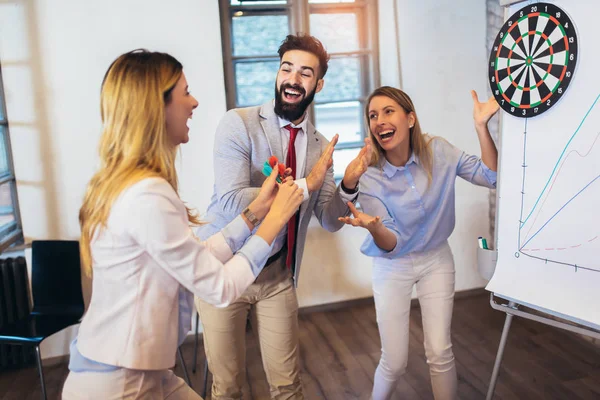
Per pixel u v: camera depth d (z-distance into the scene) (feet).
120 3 9.82
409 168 6.78
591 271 5.22
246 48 10.99
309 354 9.94
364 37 11.58
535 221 5.77
